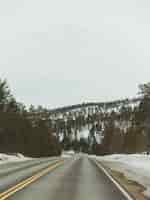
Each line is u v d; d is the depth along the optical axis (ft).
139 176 117.29
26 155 449.89
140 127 452.76
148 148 448.65
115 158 339.57
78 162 233.14
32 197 71.05
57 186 91.15
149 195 77.10
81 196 73.87
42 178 111.34
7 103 459.73
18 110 510.58
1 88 456.04
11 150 395.55
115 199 70.18
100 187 90.53
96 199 69.97
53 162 223.51
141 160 208.44
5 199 67.82
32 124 565.94
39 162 221.87
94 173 136.05
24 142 454.81
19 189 83.20
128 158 267.80
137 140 515.09
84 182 102.32
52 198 70.38
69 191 81.61
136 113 446.60
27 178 109.91
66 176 120.26
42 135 570.87
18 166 173.68
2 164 193.57
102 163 225.97
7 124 404.57
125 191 83.05
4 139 395.14
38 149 525.75
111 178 116.47
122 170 156.97
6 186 88.69
